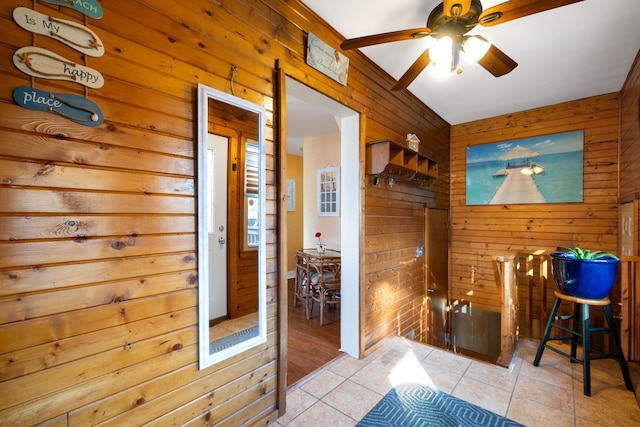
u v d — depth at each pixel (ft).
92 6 3.76
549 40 7.64
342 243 8.93
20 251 3.30
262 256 5.78
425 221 12.19
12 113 3.25
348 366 8.16
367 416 6.15
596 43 7.77
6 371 3.21
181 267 4.65
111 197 3.95
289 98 11.23
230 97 5.20
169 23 4.51
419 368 8.07
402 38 5.86
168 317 4.50
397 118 10.29
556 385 7.27
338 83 7.68
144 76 4.24
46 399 3.47
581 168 11.40
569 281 7.39
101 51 3.84
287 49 6.34
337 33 7.48
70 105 3.60
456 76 9.67
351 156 8.70
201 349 4.86
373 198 9.16
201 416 4.91
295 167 20.93
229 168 5.38
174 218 4.57
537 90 10.68
